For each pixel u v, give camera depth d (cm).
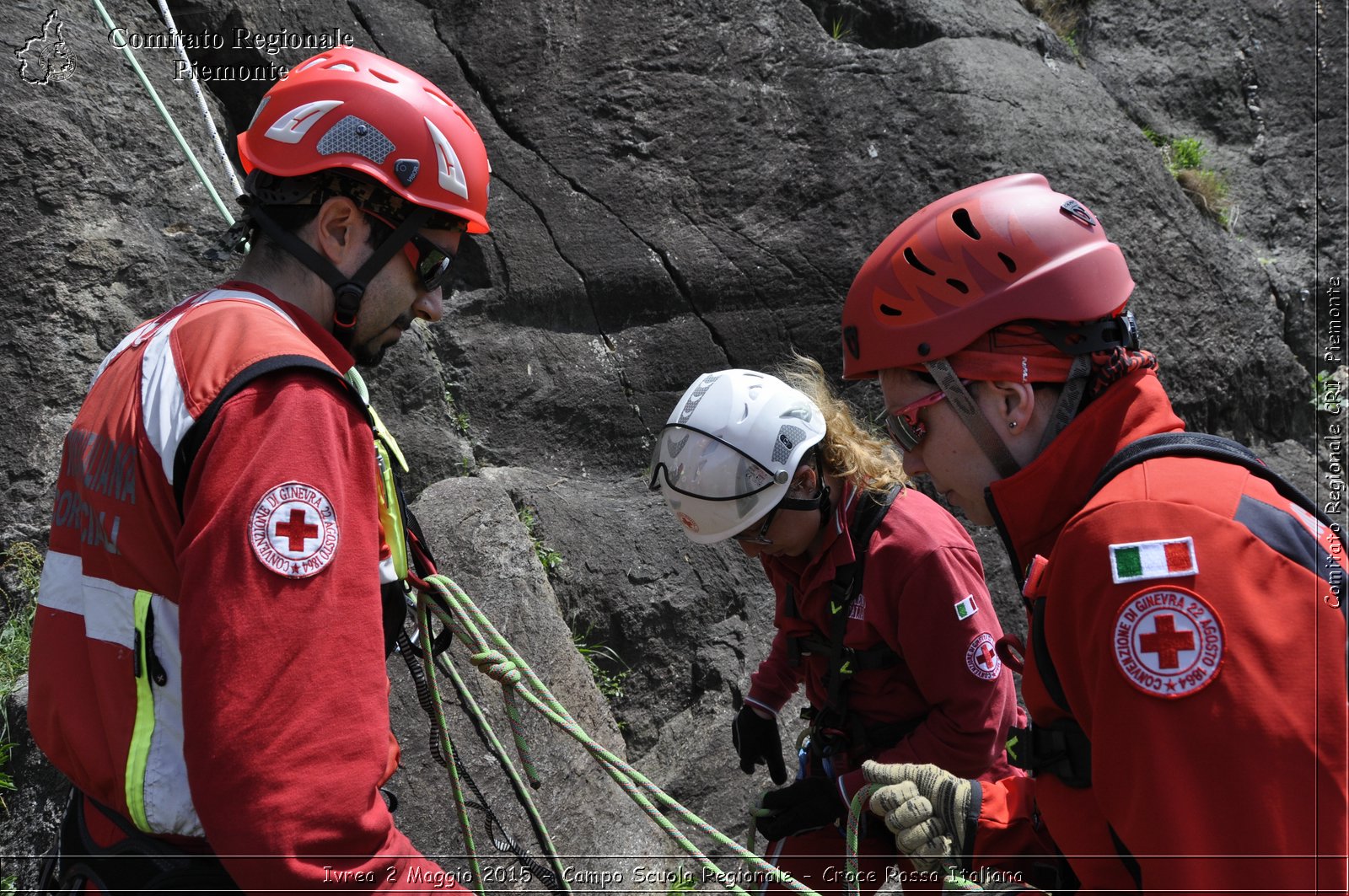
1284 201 628
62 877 169
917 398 161
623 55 489
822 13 540
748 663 410
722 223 470
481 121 468
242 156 177
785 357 460
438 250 178
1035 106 521
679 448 250
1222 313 536
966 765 243
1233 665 124
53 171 353
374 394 406
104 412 163
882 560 244
